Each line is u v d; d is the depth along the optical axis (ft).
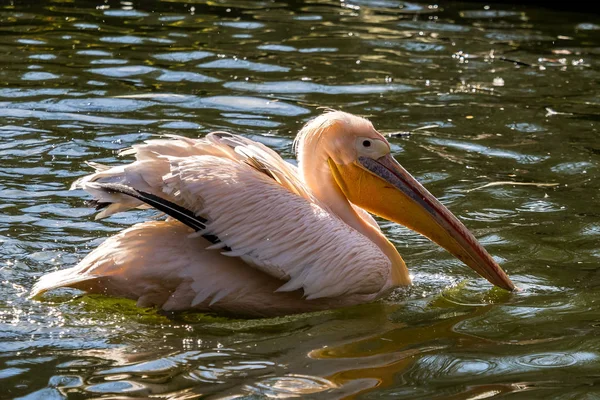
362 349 29.55
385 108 59.00
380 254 34.22
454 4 94.53
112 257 32.81
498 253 38.99
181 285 32.53
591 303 33.76
